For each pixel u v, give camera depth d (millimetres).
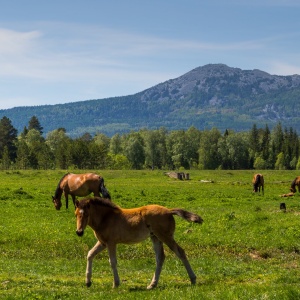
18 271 18188
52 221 29281
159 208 15867
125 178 76312
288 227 26938
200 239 25031
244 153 184375
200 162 179625
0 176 73188
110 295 14141
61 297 13945
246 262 21500
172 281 16828
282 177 83188
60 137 176500
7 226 27453
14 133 169000
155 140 183000
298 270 18500
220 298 13055
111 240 15867
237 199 44562
